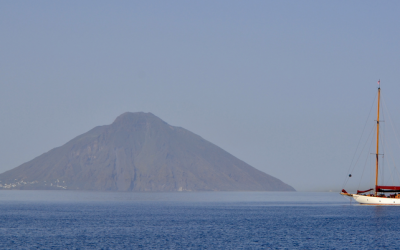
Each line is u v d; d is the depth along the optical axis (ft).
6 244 522.06
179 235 594.65
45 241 542.98
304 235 596.29
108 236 585.22
